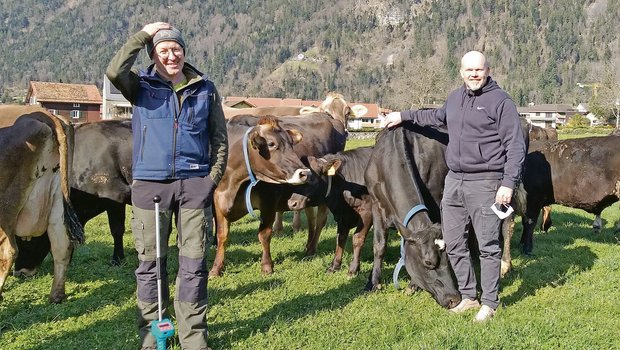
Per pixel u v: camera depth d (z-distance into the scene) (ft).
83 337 17.87
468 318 19.11
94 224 38.55
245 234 35.04
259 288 22.90
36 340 17.66
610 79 276.62
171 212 15.97
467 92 18.83
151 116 15.33
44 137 19.19
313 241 29.68
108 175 26.71
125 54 14.66
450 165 19.44
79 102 243.19
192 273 15.71
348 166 26.35
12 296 21.75
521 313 19.48
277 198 25.44
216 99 16.22
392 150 21.52
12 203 18.57
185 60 15.71
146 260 15.90
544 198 30.48
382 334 17.66
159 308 15.65
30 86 244.22
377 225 22.62
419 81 291.79
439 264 18.33
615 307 20.39
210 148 16.43
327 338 17.37
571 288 22.97
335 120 36.06
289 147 23.40
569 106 454.40
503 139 18.39
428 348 16.21
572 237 34.45
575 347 16.58
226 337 17.43
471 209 19.08
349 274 25.41
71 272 25.35
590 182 28.94
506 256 25.16
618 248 30.94
